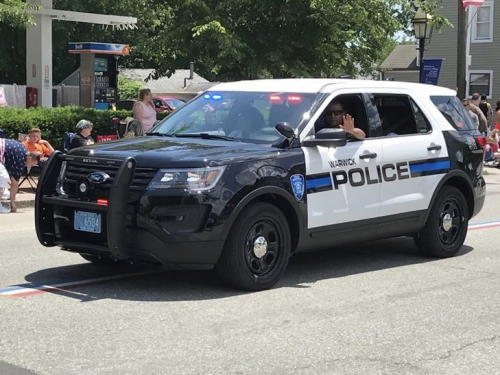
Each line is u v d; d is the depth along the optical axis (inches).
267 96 311.7
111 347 215.6
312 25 713.6
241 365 204.1
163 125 323.0
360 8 714.2
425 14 769.6
